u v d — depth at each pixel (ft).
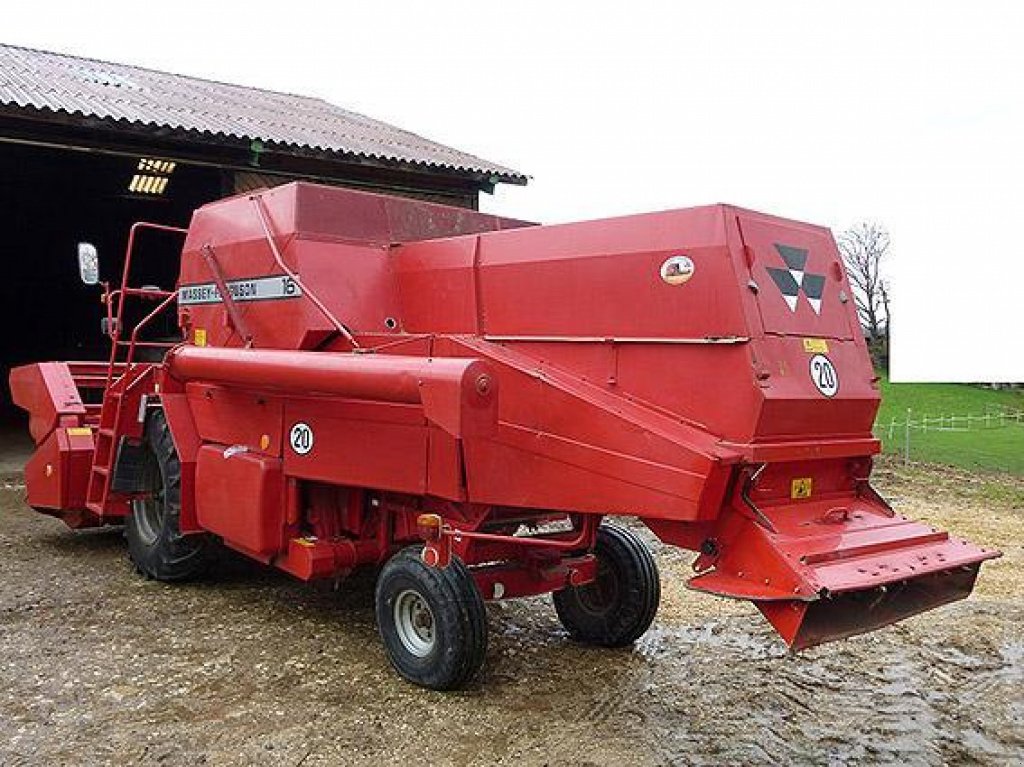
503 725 13.87
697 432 12.98
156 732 13.42
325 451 16.47
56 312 66.74
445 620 14.53
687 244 13.35
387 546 17.26
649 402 13.62
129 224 58.34
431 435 14.84
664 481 12.67
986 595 21.36
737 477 12.60
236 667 15.98
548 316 15.01
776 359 12.96
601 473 13.43
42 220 58.18
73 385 24.67
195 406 19.83
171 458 20.02
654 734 13.70
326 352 16.57
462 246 16.61
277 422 17.49
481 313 16.06
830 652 17.42
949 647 17.83
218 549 20.67
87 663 16.05
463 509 15.51
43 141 32.53
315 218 17.63
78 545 24.56
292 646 17.06
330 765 12.57
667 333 13.47
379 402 14.99
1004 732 14.07
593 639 17.44
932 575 12.89
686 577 22.79
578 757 12.89
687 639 18.02
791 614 11.59
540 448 14.17
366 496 17.39
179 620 18.47
